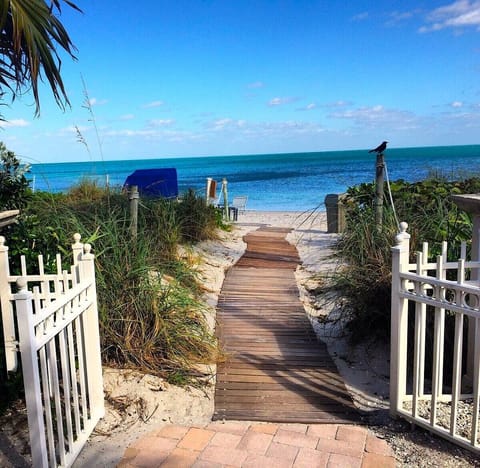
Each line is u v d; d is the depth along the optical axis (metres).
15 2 2.96
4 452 2.67
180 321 4.06
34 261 3.81
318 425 3.04
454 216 4.78
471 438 2.61
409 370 3.72
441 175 9.24
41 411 2.25
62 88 3.53
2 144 5.48
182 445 2.80
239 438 2.87
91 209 6.14
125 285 3.95
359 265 4.53
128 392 3.38
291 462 2.61
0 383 3.19
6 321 3.31
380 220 5.07
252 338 4.52
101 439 2.87
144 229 5.94
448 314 3.60
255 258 7.95
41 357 2.33
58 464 2.54
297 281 6.51
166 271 5.04
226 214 12.95
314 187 30.30
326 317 5.02
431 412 2.80
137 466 2.58
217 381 3.66
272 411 3.21
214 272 6.86
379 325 4.16
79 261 2.92
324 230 11.13
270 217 14.87
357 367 3.92
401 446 2.76
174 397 3.36
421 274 2.88
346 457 2.65
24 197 5.08
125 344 3.73
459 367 2.64
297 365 3.95
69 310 2.64
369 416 3.16
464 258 2.99
